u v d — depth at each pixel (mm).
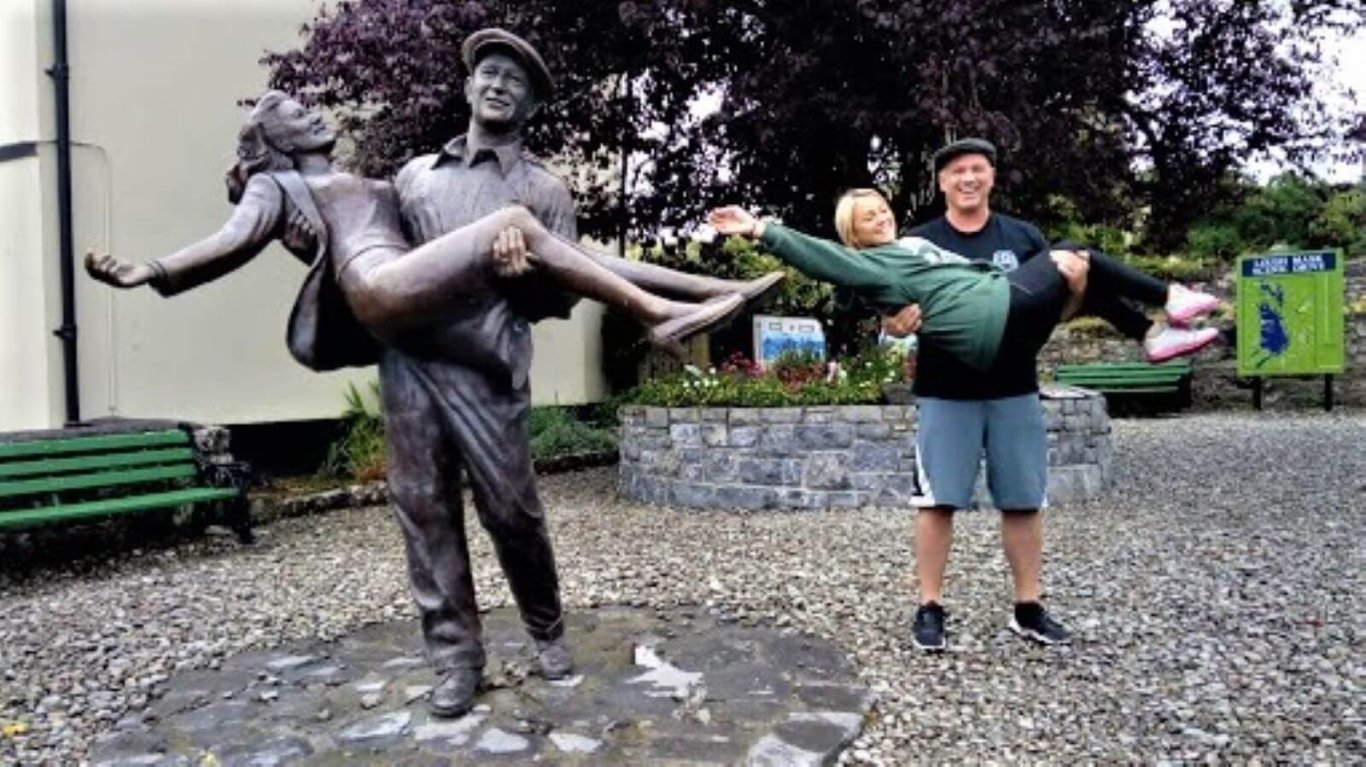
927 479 3723
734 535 5859
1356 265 14438
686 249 9852
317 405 8594
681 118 8938
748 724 3016
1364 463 8250
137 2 7543
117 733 3117
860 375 7438
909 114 7344
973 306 3463
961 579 4633
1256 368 13383
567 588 4648
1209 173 9734
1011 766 2811
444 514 3080
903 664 3570
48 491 5566
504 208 2883
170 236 7754
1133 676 3430
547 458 8984
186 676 3641
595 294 2852
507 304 2963
